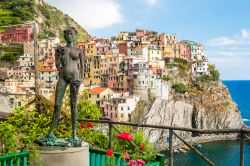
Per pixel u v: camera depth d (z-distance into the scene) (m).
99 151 9.13
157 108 125.25
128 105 119.06
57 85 8.02
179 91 140.12
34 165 7.55
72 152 7.63
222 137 105.56
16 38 163.62
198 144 97.12
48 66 133.62
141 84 126.31
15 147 10.09
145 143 9.74
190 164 34.34
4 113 13.67
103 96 122.44
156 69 143.50
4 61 148.88
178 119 129.25
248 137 7.35
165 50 164.62
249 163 42.38
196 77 151.00
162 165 8.52
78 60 8.16
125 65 139.88
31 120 12.30
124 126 11.43
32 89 113.56
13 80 121.12
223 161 54.78
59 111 8.05
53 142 7.85
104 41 161.00
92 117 14.63
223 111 135.50
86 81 142.75
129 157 8.36
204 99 138.12
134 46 153.75
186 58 172.50
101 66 145.00
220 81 154.38
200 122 132.00
